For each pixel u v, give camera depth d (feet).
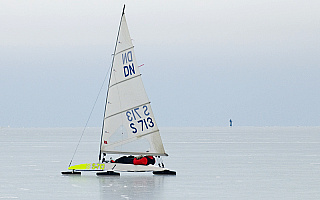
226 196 424.46
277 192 444.55
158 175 557.33
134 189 458.50
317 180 521.65
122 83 541.34
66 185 485.56
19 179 536.42
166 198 414.82
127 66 541.75
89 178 532.73
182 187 471.21
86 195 430.20
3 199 416.67
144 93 541.75
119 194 433.48
